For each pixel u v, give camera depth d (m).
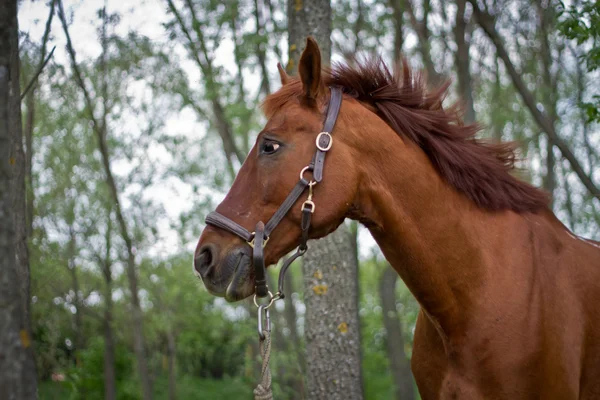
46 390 11.80
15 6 2.41
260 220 2.42
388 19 9.81
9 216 2.29
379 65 2.76
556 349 2.54
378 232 2.57
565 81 10.51
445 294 2.55
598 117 4.13
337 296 4.49
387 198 2.51
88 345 14.39
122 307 13.34
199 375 21.39
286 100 2.57
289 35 4.79
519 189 2.78
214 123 10.71
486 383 2.50
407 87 2.75
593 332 2.70
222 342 17.98
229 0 8.49
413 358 2.89
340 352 4.45
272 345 11.65
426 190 2.54
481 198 2.65
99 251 11.73
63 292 11.17
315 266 4.55
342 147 2.48
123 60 9.08
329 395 4.42
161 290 13.56
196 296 13.49
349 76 2.70
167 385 18.45
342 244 4.56
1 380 2.20
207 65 8.82
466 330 2.54
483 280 2.55
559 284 2.64
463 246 2.56
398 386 12.05
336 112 2.53
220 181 11.91
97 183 11.25
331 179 2.44
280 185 2.43
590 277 2.74
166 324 13.84
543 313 2.54
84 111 10.23
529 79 10.68
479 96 11.02
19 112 3.59
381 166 2.53
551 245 2.72
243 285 2.39
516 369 2.46
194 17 8.43
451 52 10.02
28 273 3.63
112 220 11.59
